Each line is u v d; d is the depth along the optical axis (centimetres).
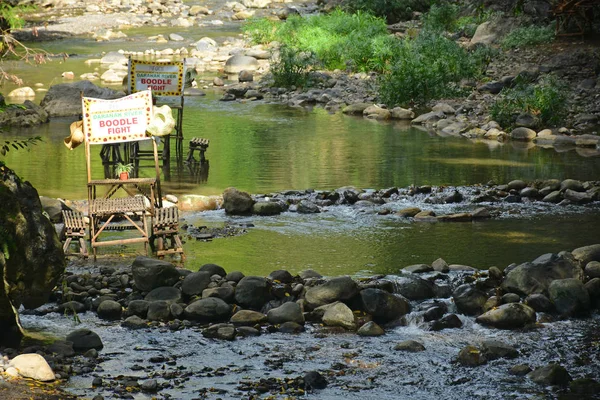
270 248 1747
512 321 1381
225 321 1406
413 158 2614
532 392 1144
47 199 1941
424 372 1208
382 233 1858
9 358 1202
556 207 2083
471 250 1733
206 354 1266
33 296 1320
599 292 1466
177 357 1252
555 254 1538
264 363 1234
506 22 4650
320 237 1828
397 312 1413
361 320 1392
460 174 2406
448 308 1459
